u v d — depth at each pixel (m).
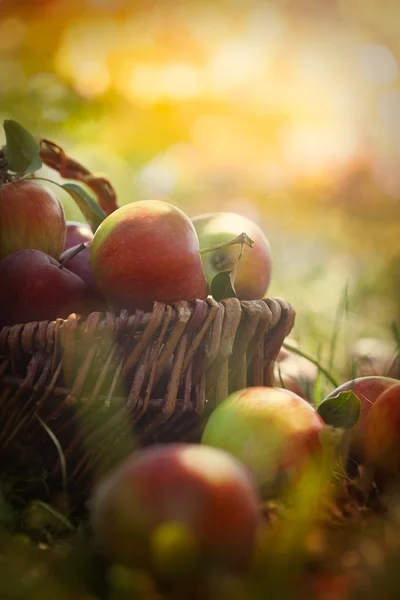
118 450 0.75
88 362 0.73
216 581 0.58
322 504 0.68
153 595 0.58
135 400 0.73
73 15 1.84
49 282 0.78
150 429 0.74
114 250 0.75
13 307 0.78
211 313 0.74
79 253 0.83
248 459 0.69
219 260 0.85
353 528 0.66
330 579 0.60
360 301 1.66
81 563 0.61
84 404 0.73
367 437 0.74
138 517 0.58
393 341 1.27
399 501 0.69
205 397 0.76
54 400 0.75
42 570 0.62
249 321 0.76
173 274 0.75
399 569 0.59
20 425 0.74
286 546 0.60
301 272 1.87
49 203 0.86
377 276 1.77
